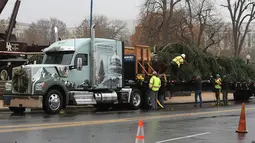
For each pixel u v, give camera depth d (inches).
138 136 279.7
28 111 764.0
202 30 2222.0
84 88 761.0
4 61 1334.9
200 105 1008.2
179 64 976.9
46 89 684.7
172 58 981.8
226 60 1183.6
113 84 814.5
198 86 1003.3
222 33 2689.5
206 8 2224.4
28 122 544.4
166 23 2158.0
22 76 690.8
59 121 563.8
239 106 1002.7
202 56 1074.1
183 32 2260.1
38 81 681.6
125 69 889.5
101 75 786.8
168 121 601.3
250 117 698.8
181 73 1001.5
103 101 791.7
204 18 2223.2
